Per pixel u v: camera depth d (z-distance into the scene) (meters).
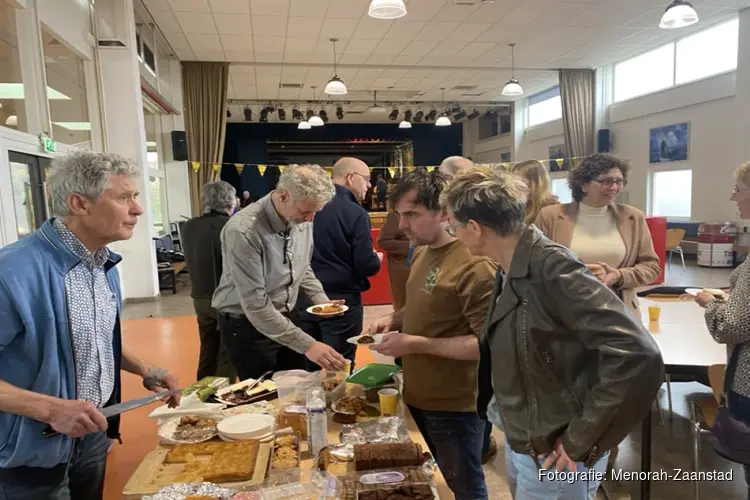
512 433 1.15
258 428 1.44
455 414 1.57
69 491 1.35
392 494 1.15
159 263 7.62
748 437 1.56
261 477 1.21
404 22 7.39
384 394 1.63
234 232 1.86
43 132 4.57
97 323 1.33
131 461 2.35
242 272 1.85
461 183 1.18
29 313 1.15
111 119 6.30
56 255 1.23
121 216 1.25
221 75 9.70
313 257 2.67
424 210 1.51
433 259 1.57
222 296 2.14
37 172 4.46
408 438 1.43
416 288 1.59
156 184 9.27
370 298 6.29
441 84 11.76
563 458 1.08
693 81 9.01
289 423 1.49
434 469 1.29
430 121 15.35
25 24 4.40
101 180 1.21
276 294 2.05
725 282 7.19
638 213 2.37
